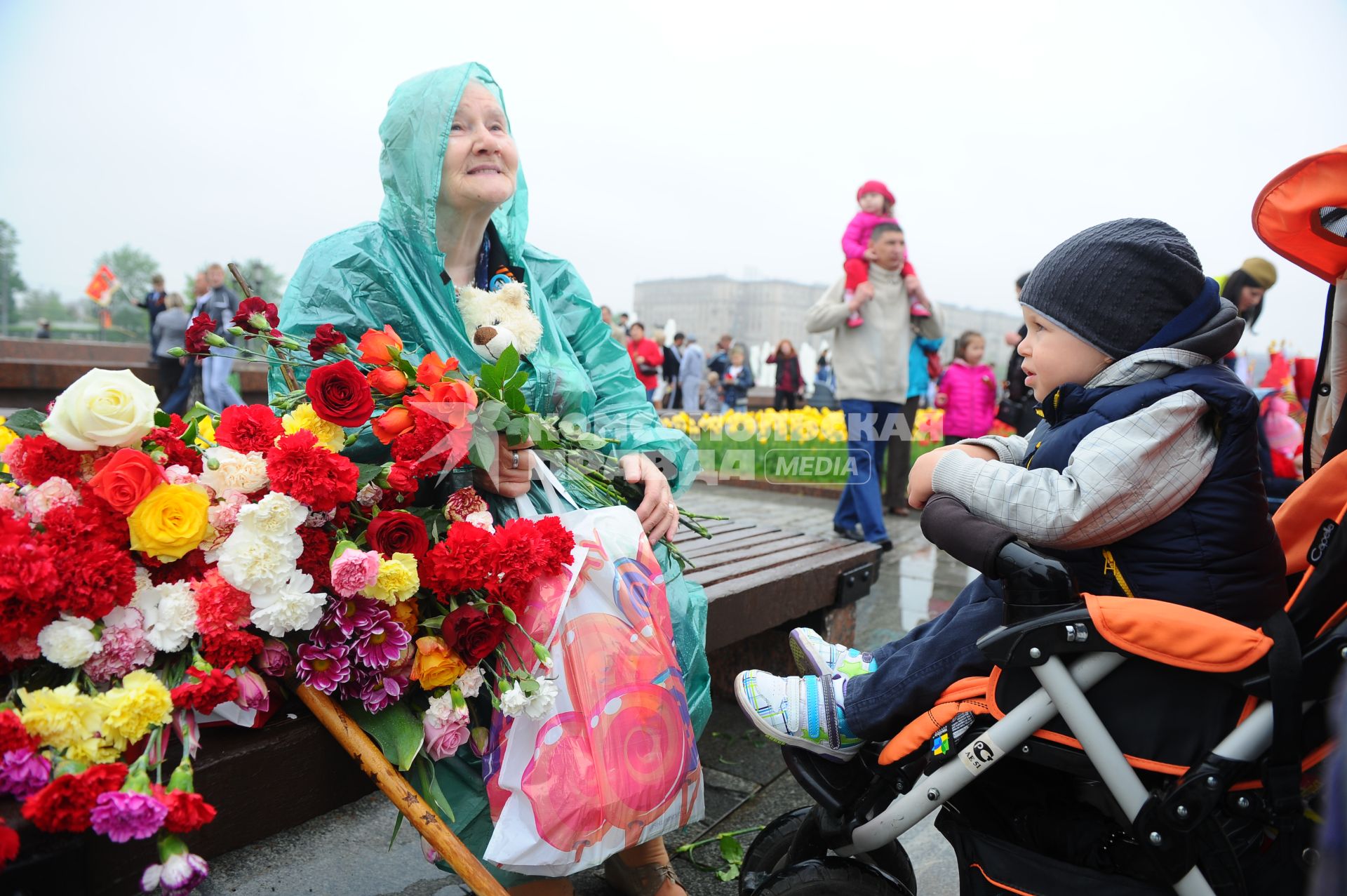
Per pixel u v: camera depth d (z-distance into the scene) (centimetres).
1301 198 151
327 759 144
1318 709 126
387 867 214
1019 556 133
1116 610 127
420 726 146
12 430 143
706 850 223
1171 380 139
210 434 156
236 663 129
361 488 154
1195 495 137
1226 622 126
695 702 196
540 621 152
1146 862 140
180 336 978
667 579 197
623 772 148
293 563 133
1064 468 145
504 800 149
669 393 1734
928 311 642
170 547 127
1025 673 138
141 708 116
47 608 117
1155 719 130
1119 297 143
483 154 193
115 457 128
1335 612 128
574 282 231
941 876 214
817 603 296
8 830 107
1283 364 632
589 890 200
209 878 206
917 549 568
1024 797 154
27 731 112
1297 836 128
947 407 728
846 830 156
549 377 196
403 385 157
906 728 150
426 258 191
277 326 171
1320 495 147
